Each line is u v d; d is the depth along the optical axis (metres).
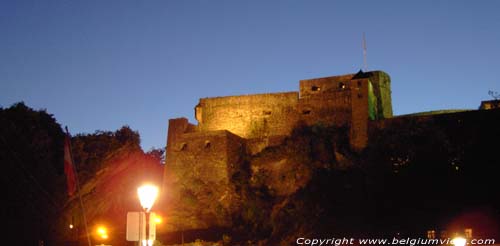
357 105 59.28
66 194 58.41
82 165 60.53
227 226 54.31
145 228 21.27
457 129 55.53
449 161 53.72
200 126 66.56
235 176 58.97
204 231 53.44
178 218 55.28
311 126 61.53
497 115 54.56
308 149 58.12
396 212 50.50
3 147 55.19
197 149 60.28
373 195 52.81
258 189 57.69
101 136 63.88
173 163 61.09
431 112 62.28
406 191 52.47
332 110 61.41
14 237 53.59
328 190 54.22
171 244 51.38
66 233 57.03
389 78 66.38
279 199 55.69
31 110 60.56
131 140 65.56
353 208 51.84
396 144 55.72
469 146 54.31
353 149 57.91
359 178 54.66
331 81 62.44
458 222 47.00
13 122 57.28
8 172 55.12
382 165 54.88
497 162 52.69
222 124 65.62
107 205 61.47
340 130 59.75
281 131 63.19
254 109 64.81
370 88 60.84
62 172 59.62
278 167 58.31
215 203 56.53
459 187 51.72
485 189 50.91
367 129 58.16
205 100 67.06
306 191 55.03
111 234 57.53
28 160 56.75
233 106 65.69
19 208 54.78
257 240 50.41
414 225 48.16
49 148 59.78
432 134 55.41
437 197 51.19
